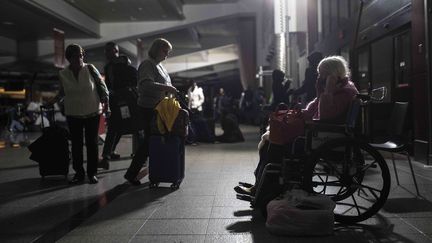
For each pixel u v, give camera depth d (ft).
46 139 20.13
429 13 21.49
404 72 25.93
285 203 11.60
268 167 12.85
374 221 12.56
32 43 107.55
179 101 18.75
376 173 19.29
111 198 15.99
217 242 10.91
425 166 21.61
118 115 23.15
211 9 95.14
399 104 16.56
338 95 12.96
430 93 21.57
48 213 14.01
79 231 11.98
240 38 119.85
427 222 12.35
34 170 23.13
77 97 18.66
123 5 80.59
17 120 64.90
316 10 51.16
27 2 64.85
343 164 12.53
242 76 122.52
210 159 26.50
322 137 12.91
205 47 145.79
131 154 28.84
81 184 18.90
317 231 11.25
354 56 35.06
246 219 12.92
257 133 52.60
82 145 19.24
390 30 27.09
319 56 24.14
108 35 97.96
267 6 79.61
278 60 56.34
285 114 13.32
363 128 16.43
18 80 87.66
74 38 98.94
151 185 17.71
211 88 113.19
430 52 21.52
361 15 32.78
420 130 22.65
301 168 12.75
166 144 17.44
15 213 14.06
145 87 18.30
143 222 12.75
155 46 18.83
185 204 14.84
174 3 80.64
